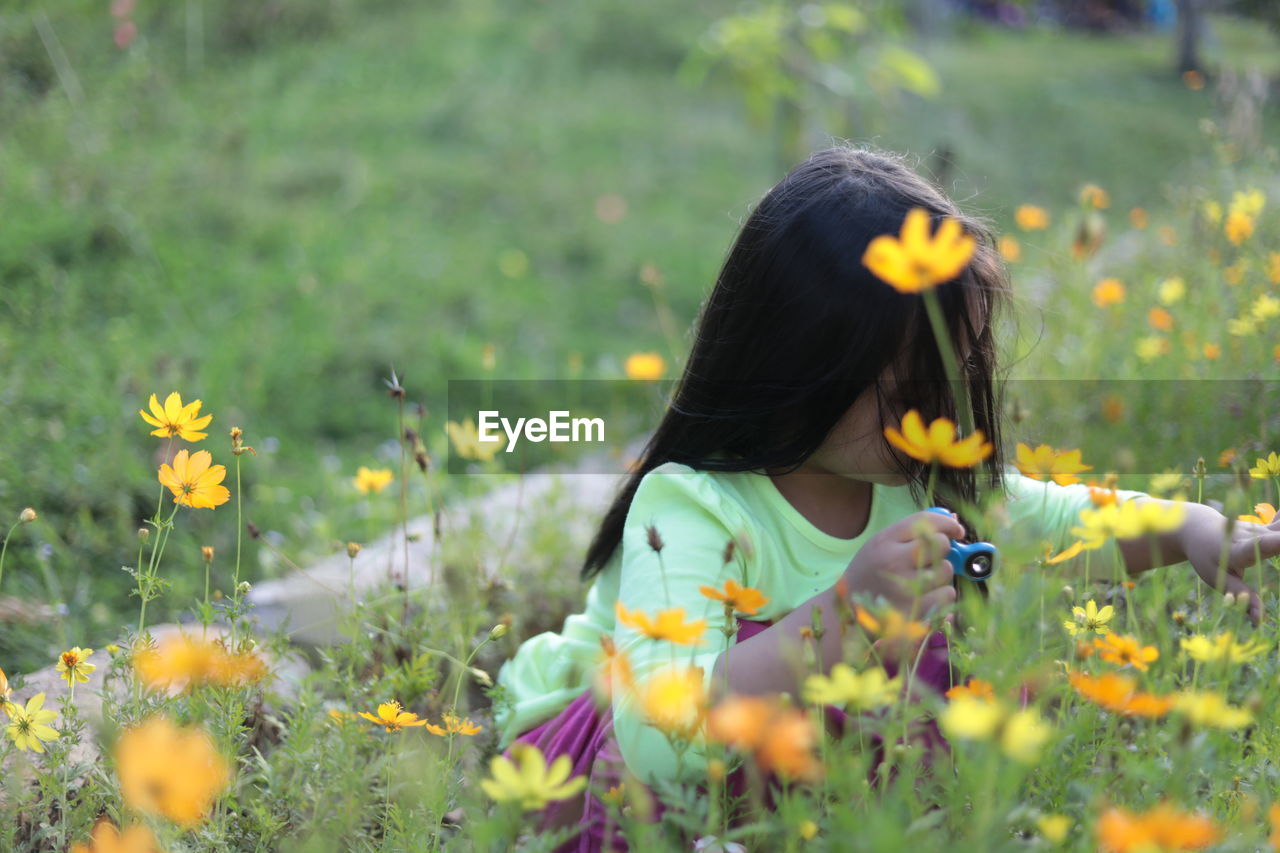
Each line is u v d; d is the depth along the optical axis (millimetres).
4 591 2346
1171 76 9836
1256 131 2775
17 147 4871
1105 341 2629
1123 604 1710
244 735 1430
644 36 9734
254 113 7223
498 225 6492
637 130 8172
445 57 8695
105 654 1957
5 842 1340
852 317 1380
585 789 1463
